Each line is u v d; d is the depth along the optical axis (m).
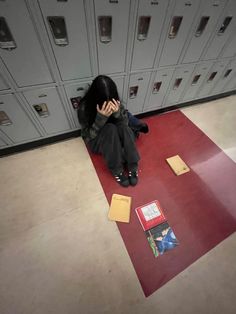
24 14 0.81
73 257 1.04
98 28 1.00
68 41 1.00
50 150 1.57
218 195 1.36
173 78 1.62
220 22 1.29
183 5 1.07
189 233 1.17
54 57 1.05
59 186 1.34
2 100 1.13
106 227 1.16
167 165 1.53
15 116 1.26
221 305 0.94
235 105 2.20
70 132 1.63
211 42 1.43
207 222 1.22
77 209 1.23
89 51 1.10
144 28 1.12
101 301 0.92
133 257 1.06
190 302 0.94
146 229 1.16
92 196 1.30
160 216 1.23
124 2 0.93
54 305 0.90
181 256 1.08
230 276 1.02
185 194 1.35
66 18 0.90
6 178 1.37
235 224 1.22
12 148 1.49
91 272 1.00
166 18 1.10
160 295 0.95
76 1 0.85
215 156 1.62
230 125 1.92
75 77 1.21
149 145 1.68
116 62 1.24
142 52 1.25
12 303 0.90
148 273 1.01
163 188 1.38
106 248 1.08
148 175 1.45
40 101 1.25
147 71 1.42
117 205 1.26
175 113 2.04
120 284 0.97
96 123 1.14
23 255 1.04
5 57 0.94
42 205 1.24
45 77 1.13
